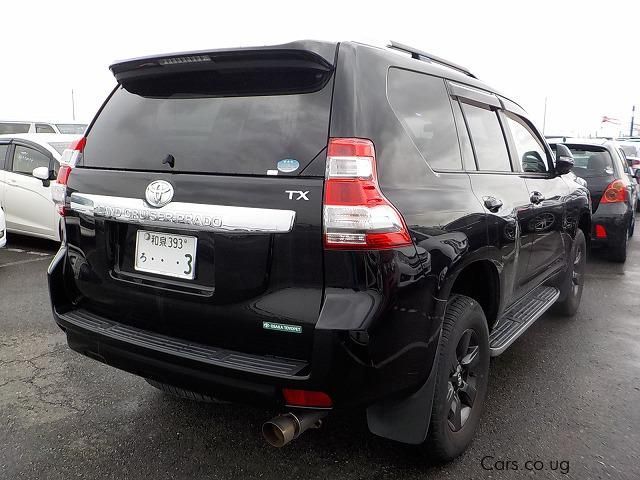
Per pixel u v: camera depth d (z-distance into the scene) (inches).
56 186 108.7
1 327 176.1
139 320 97.2
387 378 82.7
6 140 310.5
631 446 111.2
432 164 99.7
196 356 85.9
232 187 84.8
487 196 112.7
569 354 161.5
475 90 127.9
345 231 77.9
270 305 82.3
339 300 78.6
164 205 89.7
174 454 106.8
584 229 203.3
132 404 126.6
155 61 96.0
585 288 240.7
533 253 143.9
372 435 114.4
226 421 119.6
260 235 82.0
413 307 84.4
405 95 97.9
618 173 281.4
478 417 112.8
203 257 87.5
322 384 79.0
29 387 134.3
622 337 176.9
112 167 100.1
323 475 100.8
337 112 82.0
